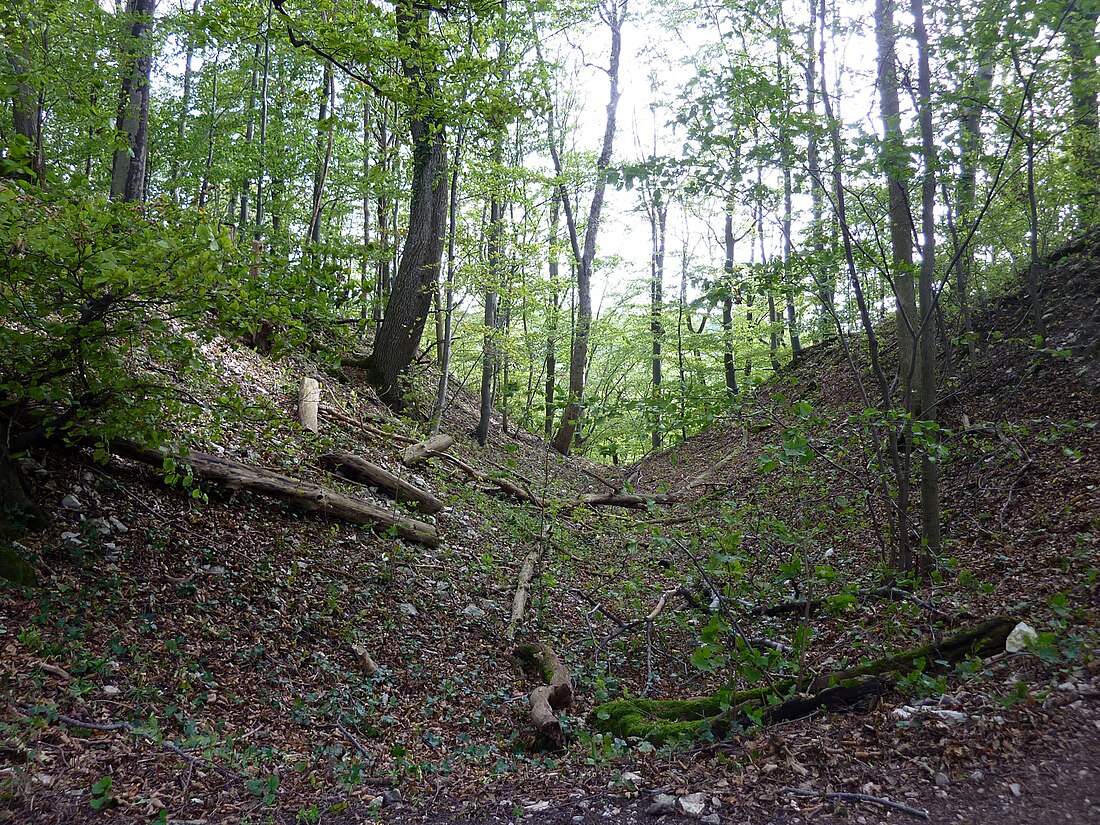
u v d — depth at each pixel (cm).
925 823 322
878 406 1203
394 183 1590
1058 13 563
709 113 677
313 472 900
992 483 849
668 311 2253
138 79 1352
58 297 452
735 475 1413
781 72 676
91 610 520
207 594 600
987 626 493
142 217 475
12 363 469
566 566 948
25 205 420
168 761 402
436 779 432
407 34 652
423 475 1133
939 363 1178
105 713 429
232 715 480
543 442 2164
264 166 1697
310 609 645
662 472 1848
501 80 800
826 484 1074
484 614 752
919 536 727
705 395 648
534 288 1400
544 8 960
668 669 688
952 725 391
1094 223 1143
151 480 700
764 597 769
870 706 440
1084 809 311
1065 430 740
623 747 462
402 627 676
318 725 496
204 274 420
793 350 2069
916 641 566
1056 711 382
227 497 745
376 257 680
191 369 567
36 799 342
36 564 532
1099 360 934
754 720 433
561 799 394
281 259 494
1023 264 1227
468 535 973
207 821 358
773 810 348
